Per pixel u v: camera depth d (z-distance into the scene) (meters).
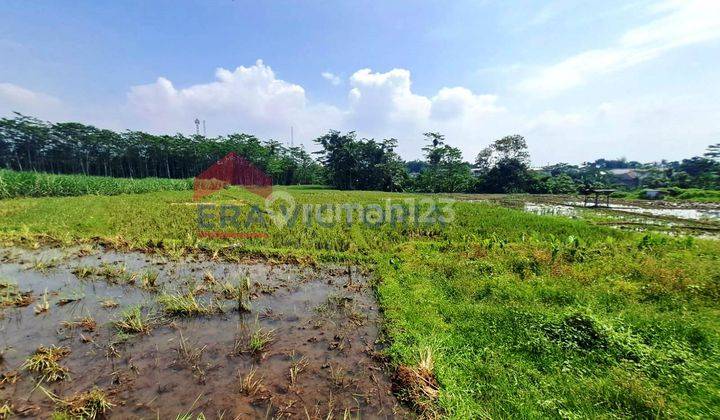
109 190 22.50
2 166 53.50
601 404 2.72
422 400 2.91
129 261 6.86
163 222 10.55
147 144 54.72
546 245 7.57
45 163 57.28
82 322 4.21
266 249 7.54
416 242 8.17
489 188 43.25
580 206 20.38
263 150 57.22
